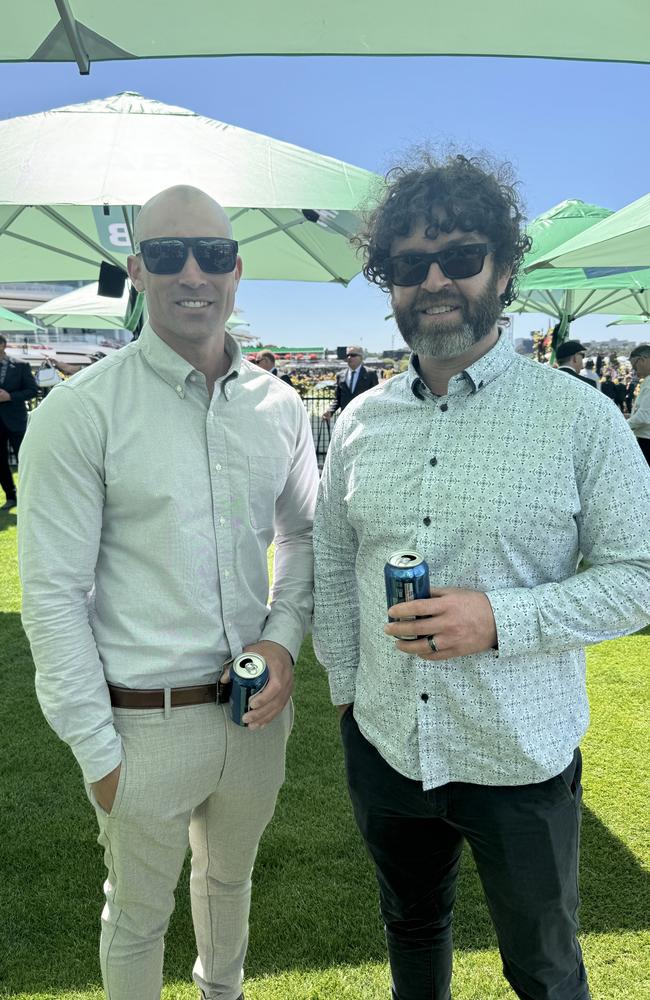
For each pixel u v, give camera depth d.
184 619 1.32
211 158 3.60
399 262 1.18
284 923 1.97
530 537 1.13
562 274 6.66
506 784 1.18
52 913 2.00
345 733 1.46
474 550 1.15
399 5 1.35
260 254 5.21
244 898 1.60
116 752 1.28
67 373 14.48
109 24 1.38
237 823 1.50
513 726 1.15
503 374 1.19
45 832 2.36
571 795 1.22
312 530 1.60
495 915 1.26
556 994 1.24
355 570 1.43
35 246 5.15
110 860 1.37
